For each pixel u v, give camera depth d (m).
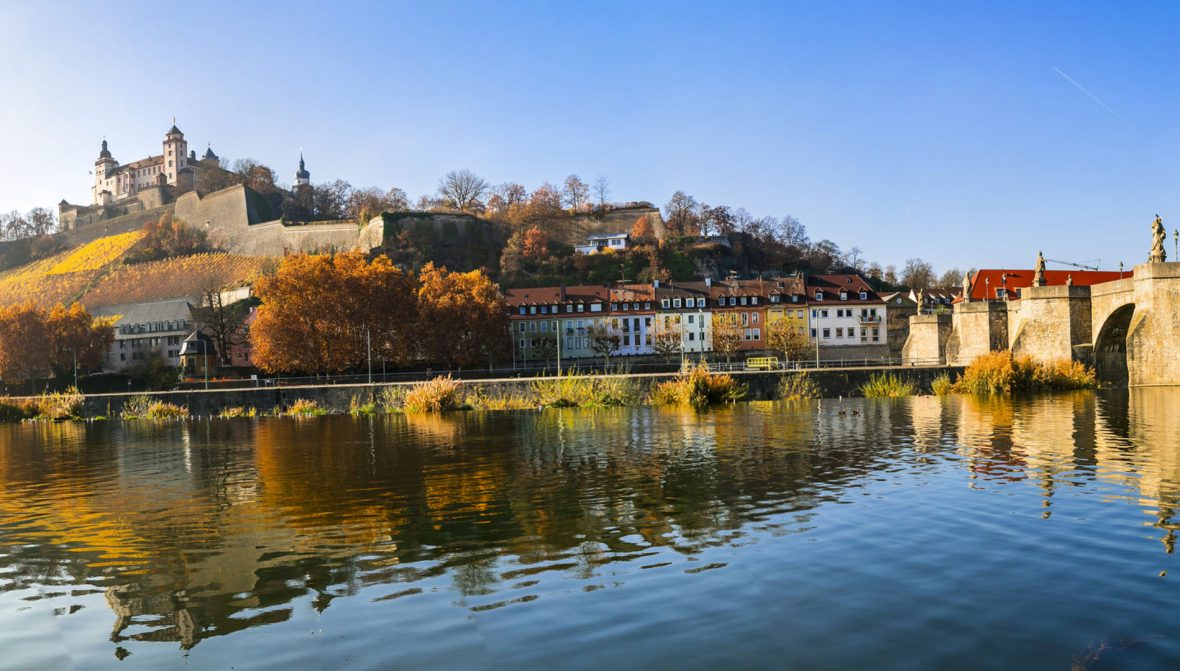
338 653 8.23
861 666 7.57
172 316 149.75
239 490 17.98
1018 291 100.75
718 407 40.28
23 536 13.76
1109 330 60.16
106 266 187.12
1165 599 9.09
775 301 121.88
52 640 8.84
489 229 187.62
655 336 121.31
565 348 122.94
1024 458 19.25
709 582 10.12
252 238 184.62
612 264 169.75
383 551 12.05
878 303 121.81
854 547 11.51
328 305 84.81
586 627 8.74
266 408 50.47
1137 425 26.47
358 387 49.88
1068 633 8.22
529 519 13.94
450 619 9.09
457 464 21.05
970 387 46.50
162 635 8.91
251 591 10.33
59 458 26.14
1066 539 11.62
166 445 29.70
